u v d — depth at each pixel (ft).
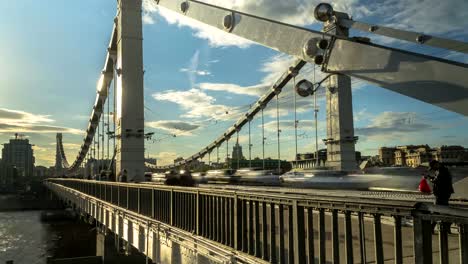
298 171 109.09
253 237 29.45
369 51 24.57
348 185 80.48
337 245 21.47
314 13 29.19
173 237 41.88
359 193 63.46
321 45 27.32
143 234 53.01
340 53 26.37
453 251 27.84
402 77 22.66
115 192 75.92
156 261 46.93
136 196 59.67
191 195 40.01
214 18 60.44
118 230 67.87
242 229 30.48
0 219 291.99
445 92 20.94
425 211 16.80
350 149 171.42
